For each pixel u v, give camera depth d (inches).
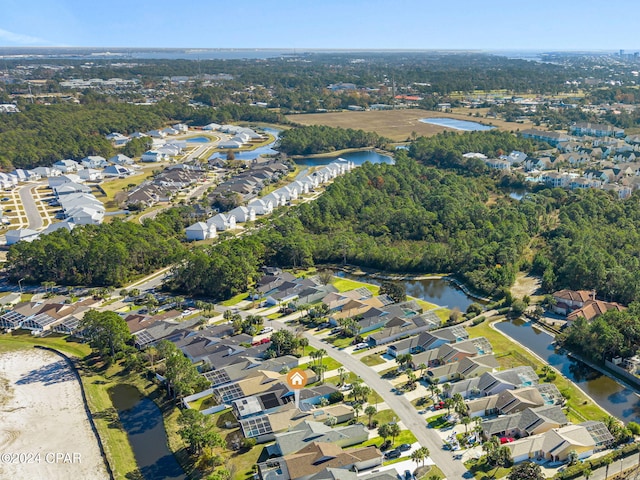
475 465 4330.7
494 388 5280.5
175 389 5378.9
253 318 6860.2
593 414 4975.4
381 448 4576.8
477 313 7032.5
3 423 5098.4
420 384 5526.6
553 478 4106.8
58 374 5949.8
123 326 6353.3
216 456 4488.2
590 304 6806.1
